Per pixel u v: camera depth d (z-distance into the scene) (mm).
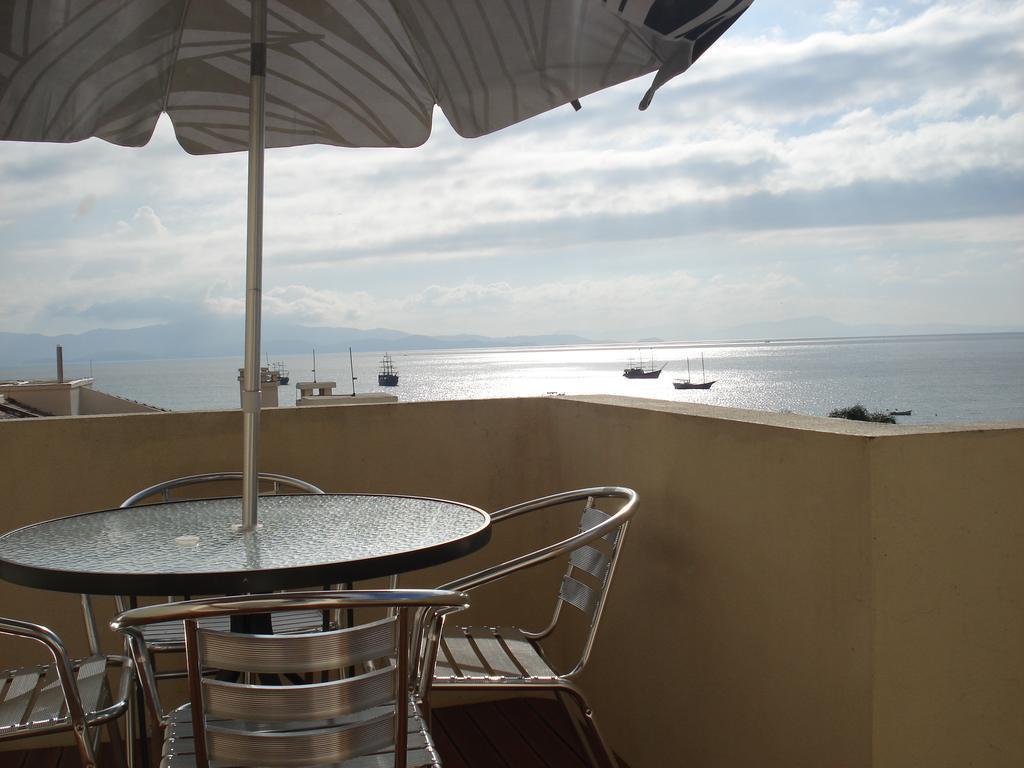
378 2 2160
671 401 2578
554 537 2896
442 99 2215
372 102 2473
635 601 2336
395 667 1245
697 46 1673
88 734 1499
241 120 2553
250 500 1816
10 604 2520
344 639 1185
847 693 1528
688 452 2061
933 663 1502
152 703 1424
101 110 2303
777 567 1727
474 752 2418
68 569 1439
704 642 2004
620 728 2434
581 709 1772
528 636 2074
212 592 1398
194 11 2191
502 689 1730
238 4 2182
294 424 2734
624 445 2387
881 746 1472
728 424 1890
